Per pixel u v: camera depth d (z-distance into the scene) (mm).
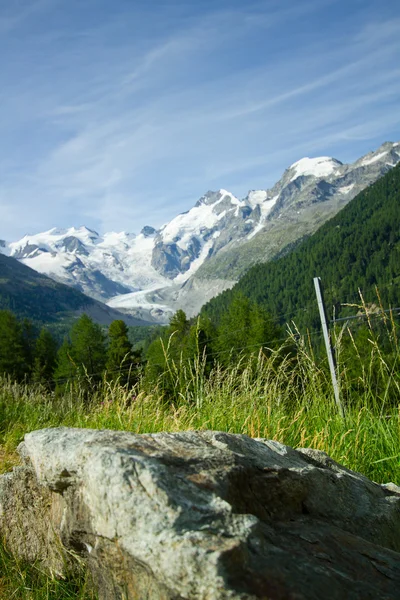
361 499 2559
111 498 1828
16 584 2689
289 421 4672
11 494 2977
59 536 2457
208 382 5328
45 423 7473
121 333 44656
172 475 1890
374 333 4379
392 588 1829
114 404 6141
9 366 60594
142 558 1665
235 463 2141
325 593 1653
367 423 4320
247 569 1602
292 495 2248
